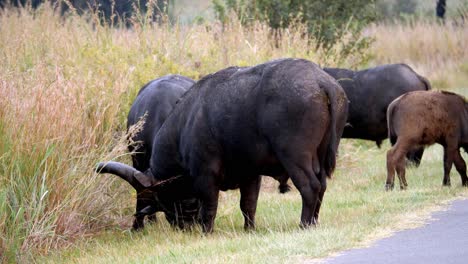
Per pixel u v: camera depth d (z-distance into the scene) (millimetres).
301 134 22250
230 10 48062
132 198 27438
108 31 37719
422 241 19828
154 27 36406
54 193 24188
